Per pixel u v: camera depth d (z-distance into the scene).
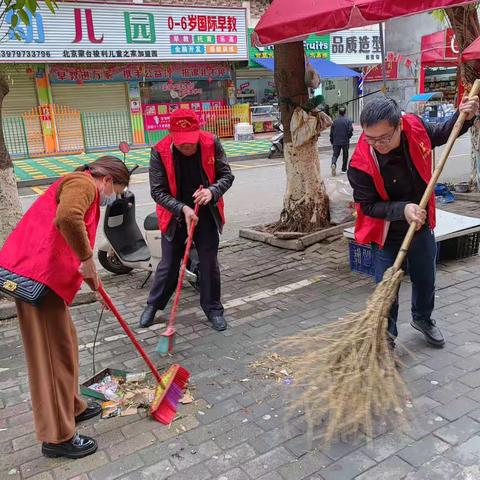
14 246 2.53
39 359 2.56
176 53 18.59
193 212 3.74
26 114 17.72
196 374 3.46
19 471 2.64
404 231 3.19
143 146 19.72
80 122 18.67
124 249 5.31
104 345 4.01
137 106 19.55
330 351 2.61
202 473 2.54
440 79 23.92
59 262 2.46
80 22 16.64
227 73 21.02
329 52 22.45
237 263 5.88
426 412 2.89
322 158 16.16
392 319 3.29
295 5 5.25
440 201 8.13
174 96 20.28
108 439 2.84
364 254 5.10
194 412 3.03
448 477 2.41
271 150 16.38
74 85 18.34
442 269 5.13
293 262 5.75
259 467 2.55
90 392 3.18
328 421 2.85
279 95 6.25
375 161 2.97
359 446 2.65
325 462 2.55
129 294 5.15
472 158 8.45
